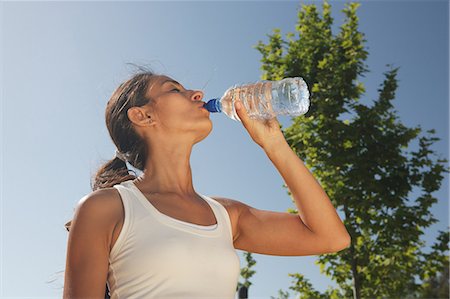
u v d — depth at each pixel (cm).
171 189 209
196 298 176
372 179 850
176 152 215
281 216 229
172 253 177
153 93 225
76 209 187
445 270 845
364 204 834
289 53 955
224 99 239
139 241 180
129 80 236
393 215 848
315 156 886
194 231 189
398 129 897
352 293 872
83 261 177
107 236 182
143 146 224
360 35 945
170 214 195
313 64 942
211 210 212
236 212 228
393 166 870
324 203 223
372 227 838
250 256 830
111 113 234
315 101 904
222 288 185
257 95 236
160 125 219
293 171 227
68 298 177
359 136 878
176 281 176
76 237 180
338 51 943
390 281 842
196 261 181
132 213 185
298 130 896
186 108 220
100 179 238
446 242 847
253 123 231
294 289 859
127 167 240
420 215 843
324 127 881
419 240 866
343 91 903
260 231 226
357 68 904
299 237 223
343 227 224
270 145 230
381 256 859
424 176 861
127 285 177
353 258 838
